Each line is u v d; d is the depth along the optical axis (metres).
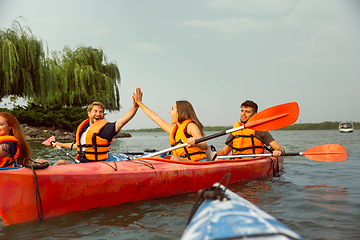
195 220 1.11
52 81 19.52
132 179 2.78
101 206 2.64
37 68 18.59
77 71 24.17
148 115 4.04
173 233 2.01
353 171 4.70
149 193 2.92
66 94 24.92
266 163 4.37
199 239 0.90
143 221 2.27
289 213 2.41
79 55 25.00
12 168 2.43
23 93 19.09
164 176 3.01
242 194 3.12
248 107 4.55
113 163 2.92
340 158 4.16
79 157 3.92
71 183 2.45
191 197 3.03
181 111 3.51
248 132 4.58
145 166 3.01
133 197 2.82
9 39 17.30
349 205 2.62
